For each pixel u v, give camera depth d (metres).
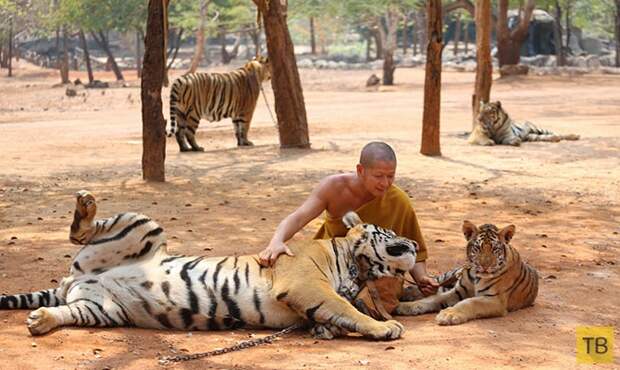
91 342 6.62
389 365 6.22
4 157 19.75
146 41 15.25
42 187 15.08
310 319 6.84
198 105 20.95
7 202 13.54
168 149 21.53
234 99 21.53
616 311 7.85
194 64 52.31
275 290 6.84
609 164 17.91
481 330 7.12
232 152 20.47
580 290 8.55
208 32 63.69
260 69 22.05
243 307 6.89
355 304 7.15
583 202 13.80
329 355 6.41
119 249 7.11
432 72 19.11
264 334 6.92
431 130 19.30
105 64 80.50
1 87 58.34
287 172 16.89
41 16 67.88
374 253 7.21
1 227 11.59
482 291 7.61
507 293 7.63
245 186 15.25
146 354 6.40
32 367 6.08
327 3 57.62
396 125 27.30
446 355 6.47
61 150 21.33
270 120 30.23
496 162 18.30
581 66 69.44
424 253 7.81
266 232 11.27
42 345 6.52
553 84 49.44
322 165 17.89
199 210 12.89
